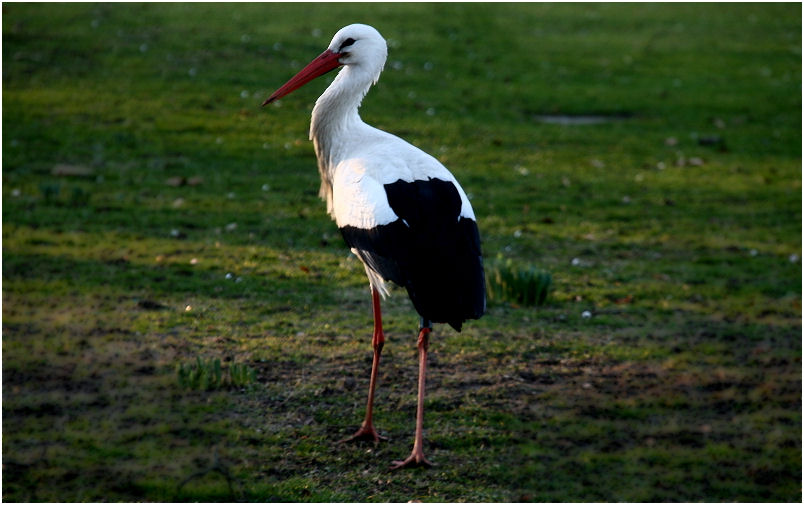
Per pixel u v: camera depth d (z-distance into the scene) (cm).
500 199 1670
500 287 1192
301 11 3189
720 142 2172
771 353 1047
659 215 1627
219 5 3216
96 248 1305
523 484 750
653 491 747
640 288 1254
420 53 2788
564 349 1036
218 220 1466
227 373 921
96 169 1697
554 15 3575
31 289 1139
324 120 901
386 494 726
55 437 792
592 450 812
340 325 1081
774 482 766
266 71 2466
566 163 1955
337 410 866
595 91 2581
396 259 744
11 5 2986
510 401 900
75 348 974
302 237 1412
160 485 723
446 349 1022
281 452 786
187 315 1084
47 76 2291
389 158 799
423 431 832
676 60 2991
